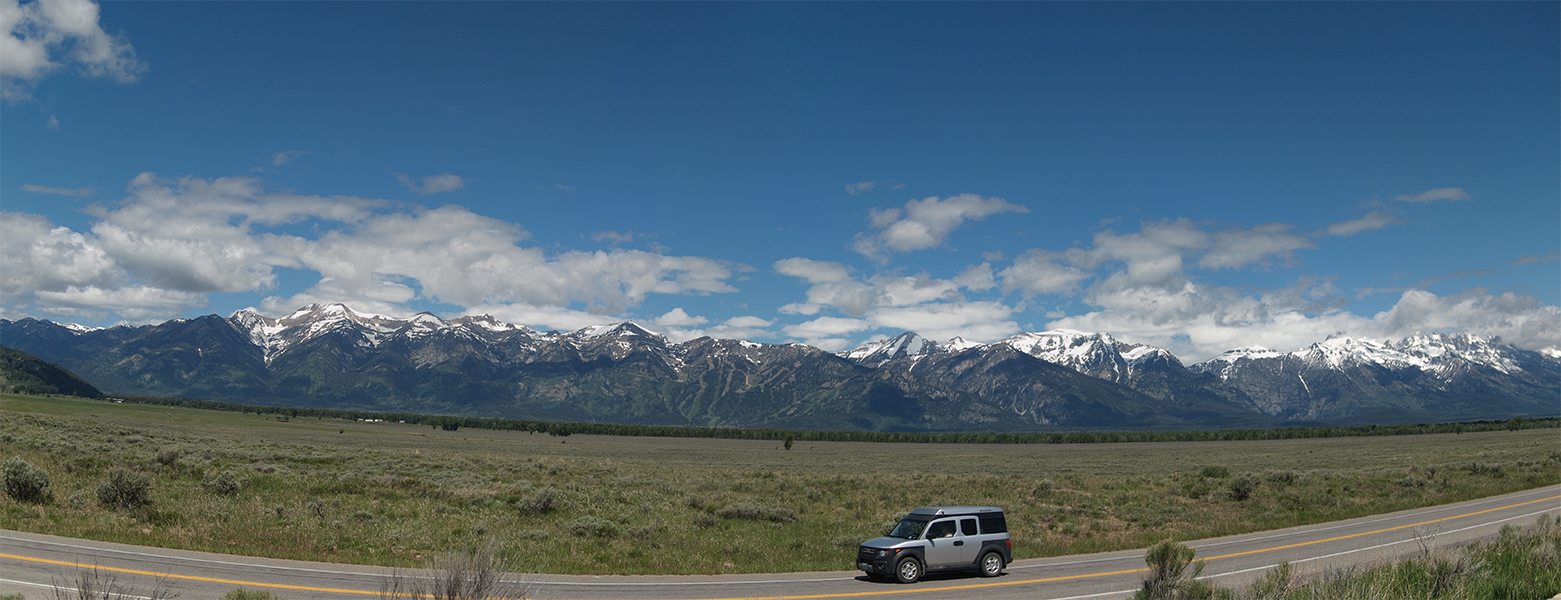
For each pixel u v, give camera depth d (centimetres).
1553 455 7175
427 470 6056
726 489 5788
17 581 1869
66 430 7462
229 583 2017
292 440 11344
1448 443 12638
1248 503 4672
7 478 3080
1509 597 1627
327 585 2050
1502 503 4169
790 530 3769
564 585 2308
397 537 2902
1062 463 10419
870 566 2450
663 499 4772
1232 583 2280
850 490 5797
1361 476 5853
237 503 3466
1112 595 2205
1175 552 2017
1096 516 4316
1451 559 1817
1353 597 1614
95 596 1727
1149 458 11462
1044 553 3148
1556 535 2175
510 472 6347
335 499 3753
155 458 4841
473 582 1491
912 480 6700
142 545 2489
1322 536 3297
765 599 2139
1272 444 16412
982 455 13438
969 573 2581
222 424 16075
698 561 2852
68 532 2575
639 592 2220
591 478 6059
